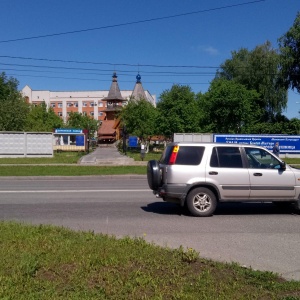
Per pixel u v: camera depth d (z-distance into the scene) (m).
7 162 30.58
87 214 10.51
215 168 10.22
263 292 4.70
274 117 59.56
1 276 4.81
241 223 9.47
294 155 36.84
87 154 47.31
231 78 63.03
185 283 4.84
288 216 10.41
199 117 52.94
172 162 10.20
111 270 5.20
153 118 55.91
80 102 140.50
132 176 22.11
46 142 36.97
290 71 52.91
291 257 6.65
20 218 9.89
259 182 10.33
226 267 5.64
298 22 51.78
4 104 53.16
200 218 10.05
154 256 5.85
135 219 9.86
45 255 5.73
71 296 4.37
